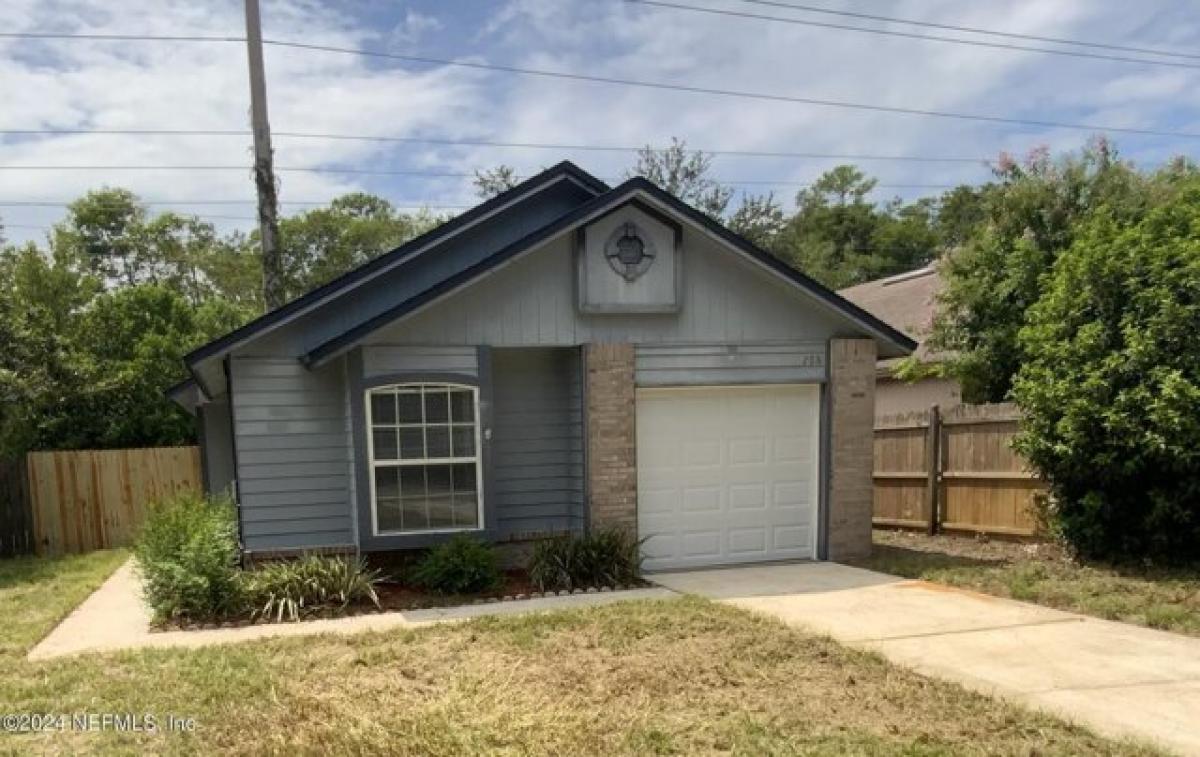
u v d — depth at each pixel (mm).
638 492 9625
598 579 8719
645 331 9445
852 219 51594
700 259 9609
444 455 8836
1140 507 8602
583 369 9227
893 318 18156
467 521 8914
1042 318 9336
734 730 4723
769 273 9539
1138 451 8164
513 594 8391
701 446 9852
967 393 13602
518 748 4355
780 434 10125
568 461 9750
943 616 7215
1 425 14281
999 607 7512
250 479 8773
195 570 7738
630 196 9016
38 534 13492
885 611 7430
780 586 8594
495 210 9844
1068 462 8773
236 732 4816
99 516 13766
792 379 9977
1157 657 5953
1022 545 10094
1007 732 4652
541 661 6055
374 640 6762
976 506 10930
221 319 26453
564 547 8844
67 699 5508
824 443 10133
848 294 23562
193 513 8414
